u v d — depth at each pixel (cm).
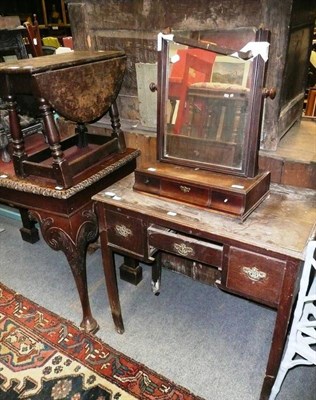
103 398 139
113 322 176
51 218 149
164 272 213
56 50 202
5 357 158
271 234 112
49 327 173
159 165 141
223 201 122
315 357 116
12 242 246
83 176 149
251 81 117
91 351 159
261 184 127
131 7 153
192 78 130
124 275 202
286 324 116
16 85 130
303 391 140
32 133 193
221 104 126
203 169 135
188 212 126
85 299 164
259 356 156
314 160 137
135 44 161
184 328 172
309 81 202
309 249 102
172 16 144
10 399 140
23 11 430
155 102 168
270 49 130
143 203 133
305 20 144
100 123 192
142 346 162
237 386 143
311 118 184
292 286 109
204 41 131
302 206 128
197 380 146
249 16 127
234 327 172
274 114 140
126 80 175
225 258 118
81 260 155
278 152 145
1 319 179
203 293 195
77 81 135
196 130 134
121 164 164
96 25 167
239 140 125
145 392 141
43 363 154
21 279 209
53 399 139
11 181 148
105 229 145
